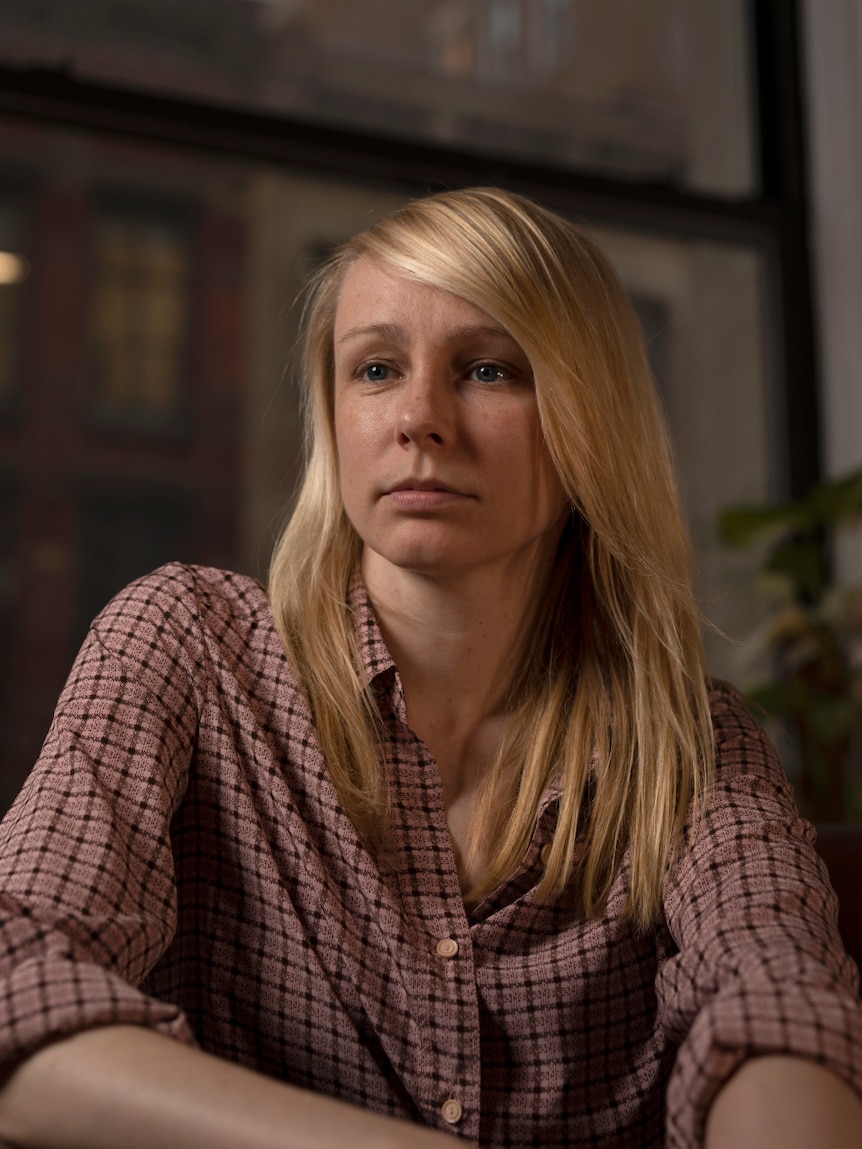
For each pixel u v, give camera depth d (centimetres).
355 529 80
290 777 76
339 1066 71
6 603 1268
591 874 76
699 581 92
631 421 83
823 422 302
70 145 1216
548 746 80
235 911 74
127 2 312
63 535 1294
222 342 1291
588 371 78
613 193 285
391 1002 71
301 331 94
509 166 276
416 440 72
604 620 85
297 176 269
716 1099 51
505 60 318
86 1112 49
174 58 318
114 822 65
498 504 73
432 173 271
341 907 72
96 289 1259
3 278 1237
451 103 317
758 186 310
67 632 1279
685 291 313
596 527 80
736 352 311
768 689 238
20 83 238
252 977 73
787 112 309
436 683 80
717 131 316
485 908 75
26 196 1219
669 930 75
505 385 75
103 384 1294
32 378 1273
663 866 75
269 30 321
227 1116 47
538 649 84
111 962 60
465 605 78
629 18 322
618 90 317
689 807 77
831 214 301
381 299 75
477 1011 71
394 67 322
